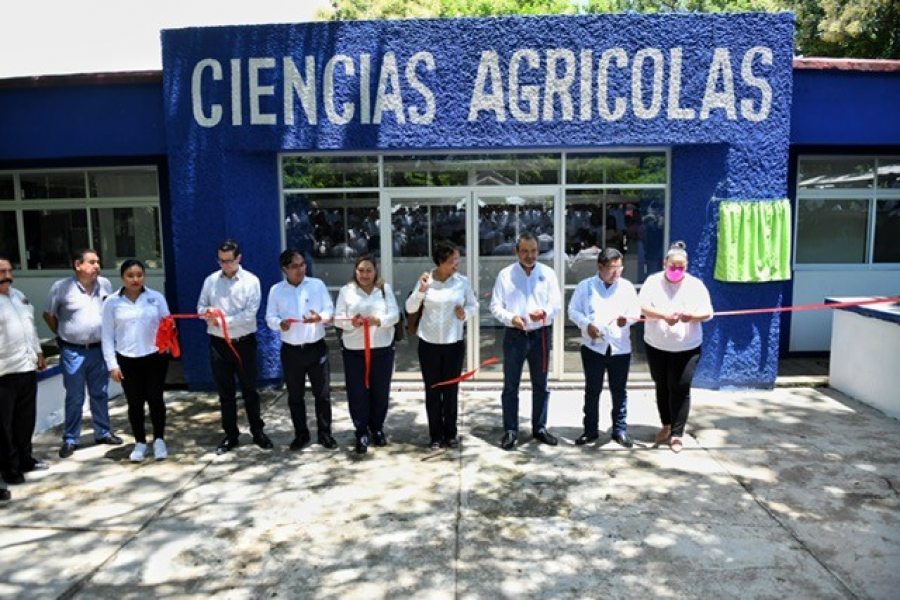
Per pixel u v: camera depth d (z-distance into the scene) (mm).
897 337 6027
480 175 7125
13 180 8789
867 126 7156
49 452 5484
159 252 8727
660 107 6582
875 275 8453
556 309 5344
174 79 6781
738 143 6625
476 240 7191
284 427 6031
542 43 6551
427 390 5340
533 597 3361
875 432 5707
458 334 5270
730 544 3844
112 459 5312
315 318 5145
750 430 5777
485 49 6574
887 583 3436
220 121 6789
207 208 6926
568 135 6641
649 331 5332
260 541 3959
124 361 5113
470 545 3873
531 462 5102
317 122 6738
